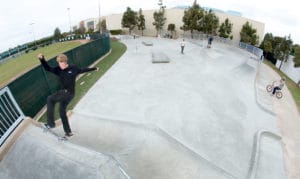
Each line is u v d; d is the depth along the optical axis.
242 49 26.48
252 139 6.98
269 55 29.05
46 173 3.68
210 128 7.29
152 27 45.47
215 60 17.83
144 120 7.59
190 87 11.08
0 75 19.36
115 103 8.95
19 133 4.62
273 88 12.27
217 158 5.84
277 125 8.48
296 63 18.75
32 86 7.79
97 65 15.53
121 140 6.18
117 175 3.51
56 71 3.80
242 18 37.53
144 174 4.90
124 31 48.75
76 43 34.84
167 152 5.76
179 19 41.97
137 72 13.62
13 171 3.94
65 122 4.24
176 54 20.39
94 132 6.51
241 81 13.10
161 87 10.97
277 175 5.62
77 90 10.34
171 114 8.11
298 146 7.22
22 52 36.50
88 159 3.70
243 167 5.60
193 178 4.90
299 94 13.98
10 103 4.90
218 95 10.20
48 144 4.18
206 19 36.00
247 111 8.97
